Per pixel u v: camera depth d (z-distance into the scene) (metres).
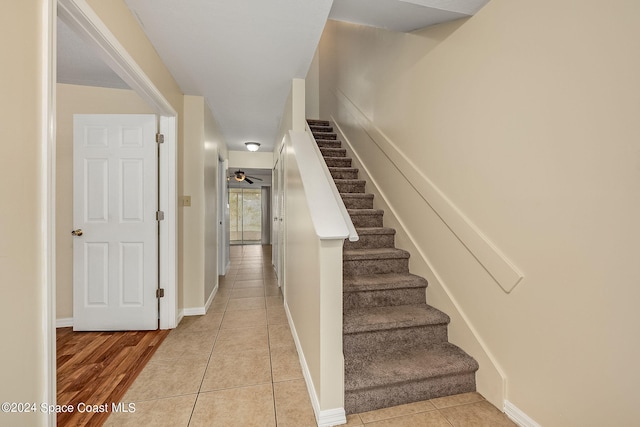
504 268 1.50
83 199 2.54
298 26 1.85
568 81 1.20
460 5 1.62
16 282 0.87
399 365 1.64
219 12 1.71
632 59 1.00
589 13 1.12
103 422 1.46
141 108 2.79
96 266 2.55
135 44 1.77
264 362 2.05
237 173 7.01
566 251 1.22
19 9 0.87
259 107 3.31
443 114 1.96
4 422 0.83
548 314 1.29
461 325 1.80
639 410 1.00
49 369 0.97
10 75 0.84
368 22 1.93
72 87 2.68
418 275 2.22
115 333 2.53
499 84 1.52
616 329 1.06
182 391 1.71
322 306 1.44
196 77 2.56
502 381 1.52
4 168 0.83
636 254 1.00
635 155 0.99
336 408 1.46
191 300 2.98
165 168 2.62
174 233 2.64
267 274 5.01
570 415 1.21
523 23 1.39
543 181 1.30
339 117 4.18
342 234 1.43
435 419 1.48
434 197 2.03
